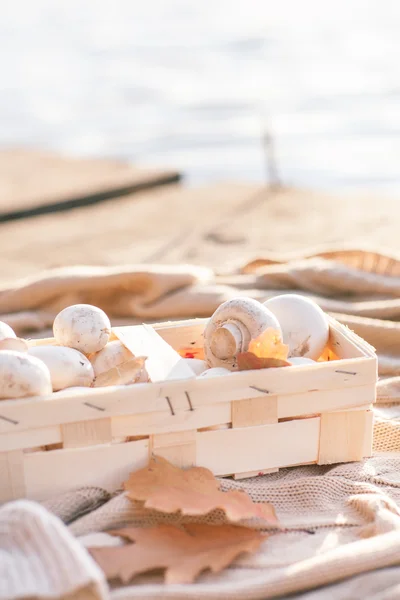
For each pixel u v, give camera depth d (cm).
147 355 172
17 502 130
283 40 1770
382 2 2530
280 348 168
